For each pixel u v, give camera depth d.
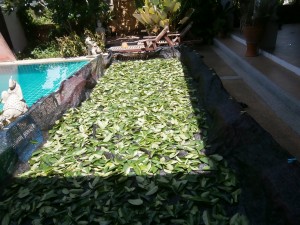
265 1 5.24
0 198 2.24
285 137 2.77
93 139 3.00
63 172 2.47
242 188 2.11
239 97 3.91
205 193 2.08
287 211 1.61
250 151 2.23
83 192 2.22
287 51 5.30
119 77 5.32
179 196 2.10
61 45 8.42
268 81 4.02
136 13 9.26
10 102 3.76
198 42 8.32
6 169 2.38
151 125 3.18
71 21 9.66
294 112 3.27
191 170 2.37
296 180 1.73
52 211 2.03
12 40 9.23
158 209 1.97
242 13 7.70
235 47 6.80
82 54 8.44
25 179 2.43
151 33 8.91
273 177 1.85
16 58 8.41
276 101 3.63
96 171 2.47
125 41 9.63
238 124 2.49
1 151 2.35
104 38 9.15
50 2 8.68
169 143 2.78
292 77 4.08
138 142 2.84
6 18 9.00
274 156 2.02
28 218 2.01
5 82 6.96
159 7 8.43
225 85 4.46
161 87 4.49
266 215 1.78
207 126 3.06
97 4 9.36
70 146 2.88
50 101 3.39
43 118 3.14
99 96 4.36
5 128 2.54
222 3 9.68
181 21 8.27
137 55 6.92
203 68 4.52
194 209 1.94
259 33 5.33
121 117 3.47
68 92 3.87
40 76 7.26
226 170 2.31
